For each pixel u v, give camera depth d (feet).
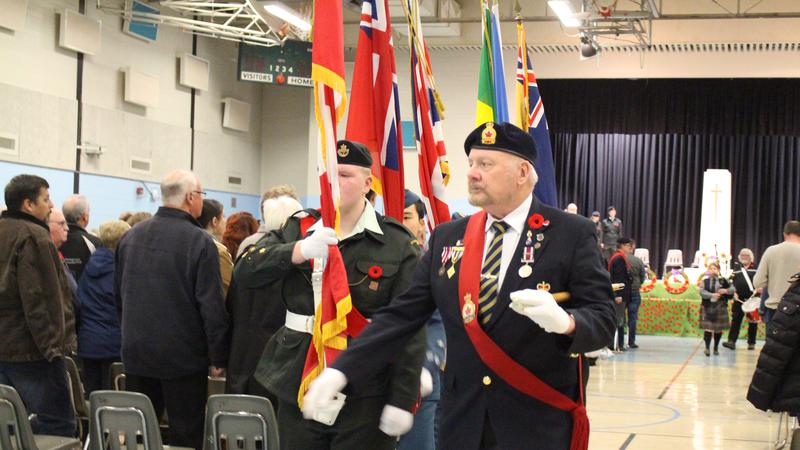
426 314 9.42
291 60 58.75
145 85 53.36
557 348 8.18
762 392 22.03
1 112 42.34
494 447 8.77
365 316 11.13
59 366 16.98
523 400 8.63
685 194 81.56
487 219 9.21
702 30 62.75
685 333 58.44
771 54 63.05
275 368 11.46
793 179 80.18
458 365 8.96
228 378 15.42
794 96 71.26
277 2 50.06
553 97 73.77
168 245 15.52
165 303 15.40
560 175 81.82
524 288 8.68
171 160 57.06
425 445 14.06
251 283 11.28
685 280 58.90
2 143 42.50
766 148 80.43
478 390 8.77
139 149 53.62
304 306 11.41
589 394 34.40
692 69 64.49
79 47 47.26
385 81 14.94
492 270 8.89
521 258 8.80
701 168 81.41
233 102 64.28
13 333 16.69
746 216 80.69
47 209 17.33
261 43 59.00
